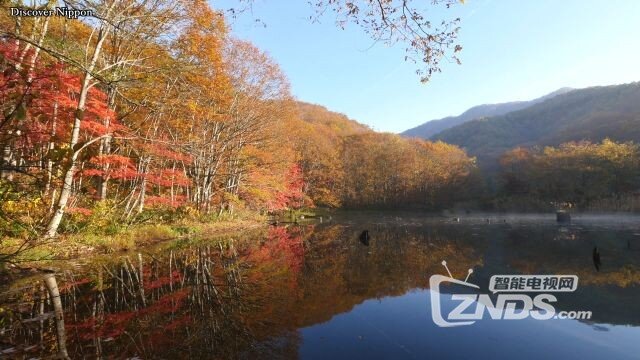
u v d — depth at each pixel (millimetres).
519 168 52969
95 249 9984
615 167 39844
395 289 6004
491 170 71438
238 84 18891
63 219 10250
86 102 9250
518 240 13328
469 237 14836
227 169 21844
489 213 41531
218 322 4359
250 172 21891
